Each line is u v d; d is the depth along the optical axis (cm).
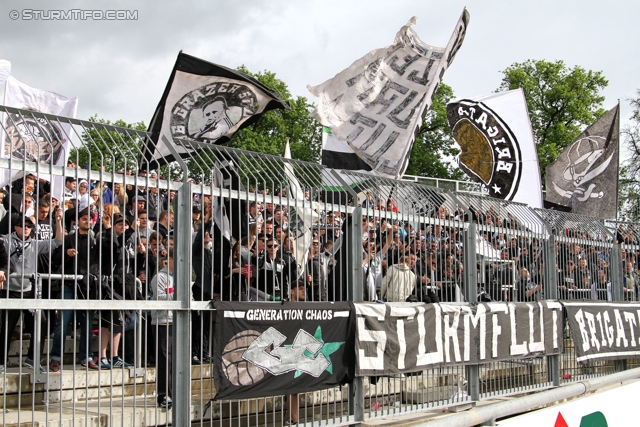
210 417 614
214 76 804
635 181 2802
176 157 607
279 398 725
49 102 905
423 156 3759
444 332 809
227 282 681
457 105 1339
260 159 686
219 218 670
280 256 667
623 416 946
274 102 820
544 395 882
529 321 945
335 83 896
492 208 949
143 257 672
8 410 591
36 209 511
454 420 721
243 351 606
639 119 2875
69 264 618
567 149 1370
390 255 789
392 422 782
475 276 877
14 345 738
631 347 1134
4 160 505
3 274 541
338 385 688
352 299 727
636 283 1241
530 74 3753
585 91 3644
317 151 3609
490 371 917
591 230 1130
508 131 1314
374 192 795
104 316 632
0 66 851
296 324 650
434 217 846
